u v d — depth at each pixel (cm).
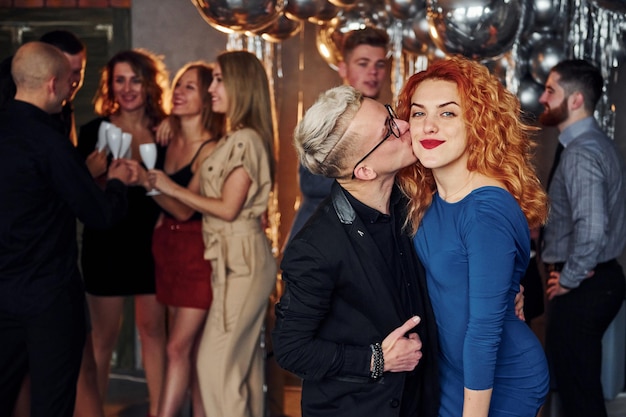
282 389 449
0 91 334
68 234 318
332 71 534
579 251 349
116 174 345
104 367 417
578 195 349
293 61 536
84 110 523
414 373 223
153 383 421
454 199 218
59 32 384
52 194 310
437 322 224
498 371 223
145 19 516
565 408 371
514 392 225
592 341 363
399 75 502
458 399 226
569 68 368
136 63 407
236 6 337
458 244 213
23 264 306
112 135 352
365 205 222
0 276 306
